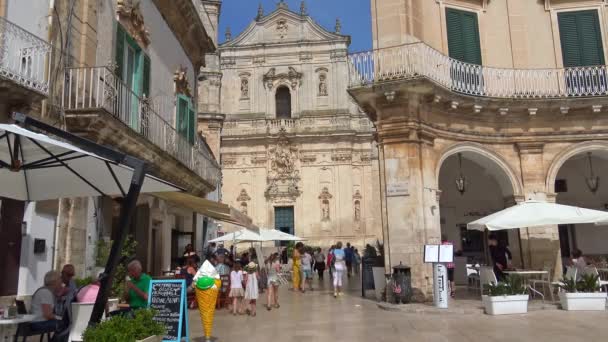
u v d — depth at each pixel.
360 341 8.94
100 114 10.53
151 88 15.66
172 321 8.37
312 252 32.84
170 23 17.67
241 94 43.56
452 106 14.87
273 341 9.20
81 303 7.43
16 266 9.37
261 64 43.81
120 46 13.31
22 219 9.54
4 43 8.81
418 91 14.06
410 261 13.87
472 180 18.69
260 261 21.98
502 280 12.53
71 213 10.88
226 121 42.88
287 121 42.69
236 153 42.56
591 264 15.47
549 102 15.39
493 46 16.72
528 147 15.80
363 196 41.41
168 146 16.17
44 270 10.03
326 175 41.81
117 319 6.36
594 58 16.64
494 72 15.84
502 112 15.48
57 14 10.62
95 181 7.59
